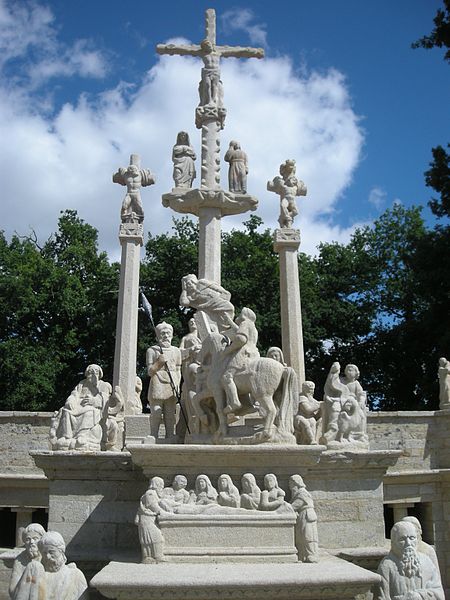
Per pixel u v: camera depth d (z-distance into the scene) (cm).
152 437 1223
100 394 1316
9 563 1183
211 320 1336
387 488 1925
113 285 3625
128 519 1199
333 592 901
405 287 3869
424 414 2006
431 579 859
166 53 1664
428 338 3247
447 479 1958
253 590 890
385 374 3619
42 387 3438
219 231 1582
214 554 995
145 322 3394
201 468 1112
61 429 1266
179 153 1644
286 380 1148
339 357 3728
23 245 4109
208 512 1024
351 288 3934
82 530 1195
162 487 1055
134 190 1822
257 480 1111
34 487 1894
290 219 1709
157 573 919
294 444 1120
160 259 3581
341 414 1284
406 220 4053
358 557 1167
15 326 3744
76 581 837
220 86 1659
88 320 3784
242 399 1165
